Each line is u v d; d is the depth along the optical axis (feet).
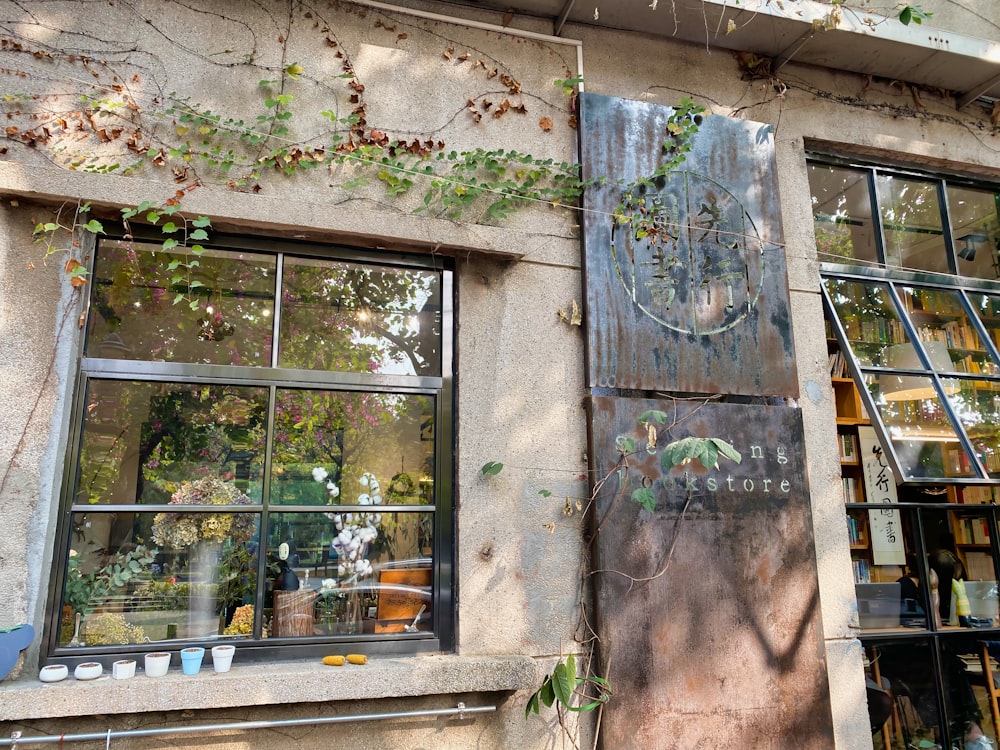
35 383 8.69
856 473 13.52
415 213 10.59
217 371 9.58
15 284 8.79
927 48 13.05
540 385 10.69
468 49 11.50
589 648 10.02
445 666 8.95
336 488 9.80
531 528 10.19
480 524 10.02
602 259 11.17
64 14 9.63
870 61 13.52
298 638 9.21
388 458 10.09
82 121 9.44
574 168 11.39
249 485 9.50
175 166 9.70
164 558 9.08
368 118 10.73
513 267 10.93
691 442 8.87
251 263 10.07
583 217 11.23
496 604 9.84
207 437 9.49
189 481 9.30
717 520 10.78
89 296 9.26
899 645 12.45
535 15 12.05
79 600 8.66
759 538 10.93
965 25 14.60
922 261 14.17
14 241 8.86
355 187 10.38
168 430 9.37
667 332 11.26
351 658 8.98
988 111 14.75
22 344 8.71
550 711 9.71
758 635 10.58
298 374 9.88
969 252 14.60
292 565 9.47
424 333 10.57
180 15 10.14
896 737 11.98
